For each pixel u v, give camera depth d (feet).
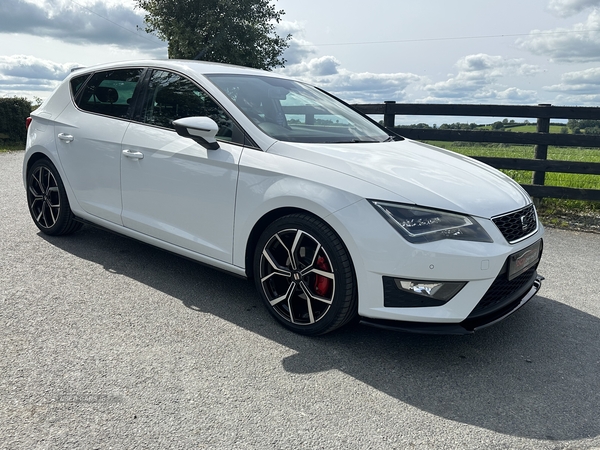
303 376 8.11
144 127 11.66
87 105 13.26
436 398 7.72
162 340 9.00
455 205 8.56
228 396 7.41
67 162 13.32
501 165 22.41
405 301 8.41
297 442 6.48
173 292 11.21
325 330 9.18
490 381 8.29
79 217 13.66
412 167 9.63
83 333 9.07
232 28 91.40
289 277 9.45
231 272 10.38
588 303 11.97
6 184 23.59
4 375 7.58
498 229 8.70
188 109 11.09
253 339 9.25
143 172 11.46
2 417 6.61
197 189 10.48
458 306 8.33
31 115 14.75
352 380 8.09
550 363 8.98
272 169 9.41
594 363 9.05
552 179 28.48
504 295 9.08
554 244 17.40
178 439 6.40
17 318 9.50
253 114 10.58
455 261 8.12
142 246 14.30
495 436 6.83
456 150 34.83
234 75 11.87
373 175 8.85
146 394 7.33
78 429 6.48
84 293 10.88
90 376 7.70
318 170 9.09
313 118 11.85
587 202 22.71
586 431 7.03
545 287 12.98
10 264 12.34
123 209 12.17
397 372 8.42
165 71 11.89
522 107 22.08
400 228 8.23
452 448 6.54
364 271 8.45
